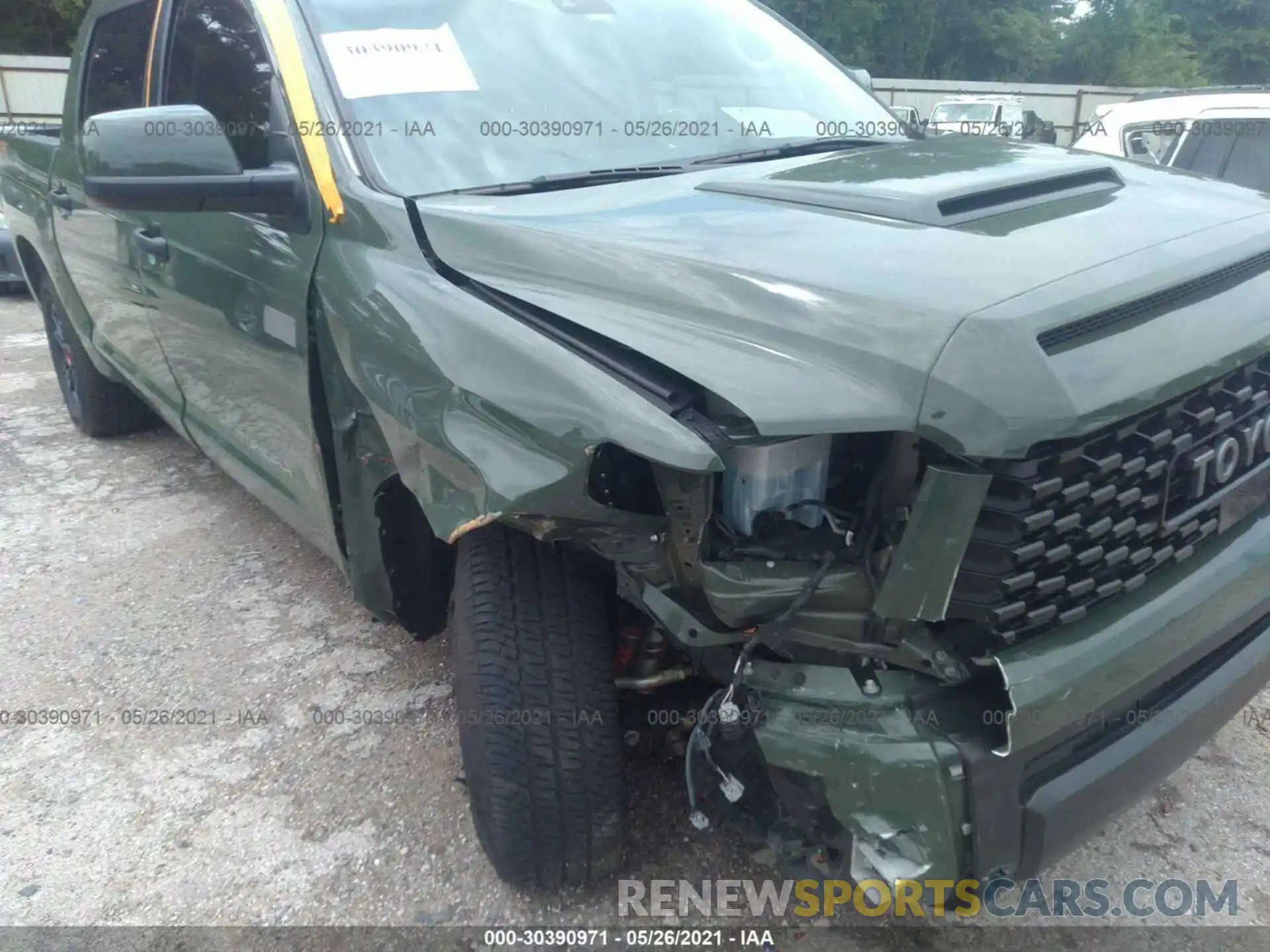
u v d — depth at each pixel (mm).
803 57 3479
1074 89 20234
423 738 2945
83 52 4320
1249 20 39188
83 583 3910
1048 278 1792
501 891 2396
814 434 1647
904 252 1883
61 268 4684
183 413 3871
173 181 2379
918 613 1679
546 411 1806
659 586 1869
